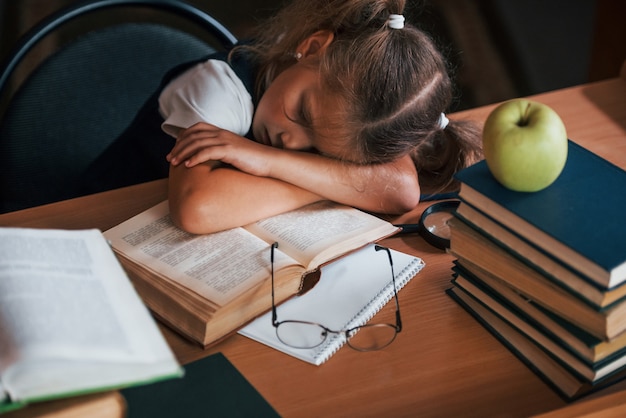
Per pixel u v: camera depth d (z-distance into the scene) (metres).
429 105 1.24
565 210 0.92
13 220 1.21
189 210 1.14
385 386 0.93
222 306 0.97
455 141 1.39
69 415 0.70
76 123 1.60
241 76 1.45
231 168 1.24
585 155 1.04
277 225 1.18
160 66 1.66
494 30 3.63
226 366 0.94
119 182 1.63
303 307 1.05
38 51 3.23
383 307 1.06
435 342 1.00
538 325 0.94
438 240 1.18
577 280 0.87
